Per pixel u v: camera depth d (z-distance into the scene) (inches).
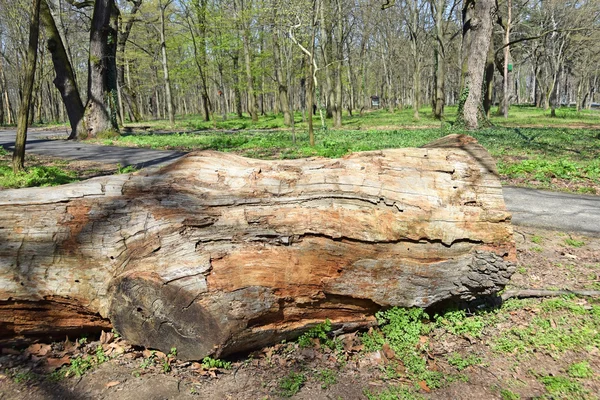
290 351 126.4
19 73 1598.2
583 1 1574.8
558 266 185.0
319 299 126.0
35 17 347.6
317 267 123.3
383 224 125.3
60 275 123.2
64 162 470.0
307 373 116.7
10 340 128.3
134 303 117.1
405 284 128.3
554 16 1612.9
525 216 258.4
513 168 383.6
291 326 126.3
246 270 117.2
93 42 766.5
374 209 127.4
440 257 128.3
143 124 1296.8
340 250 123.8
